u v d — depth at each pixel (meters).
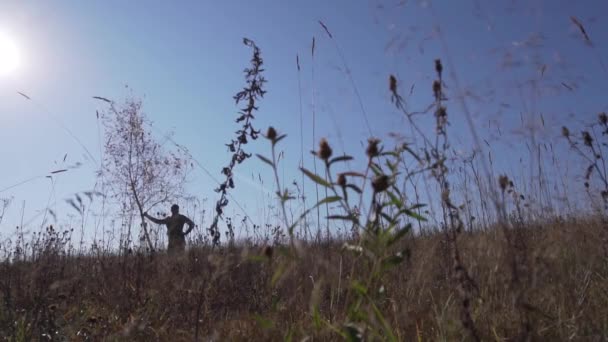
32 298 3.96
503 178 2.40
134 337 3.38
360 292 2.12
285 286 3.42
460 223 2.33
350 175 2.10
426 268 3.01
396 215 2.06
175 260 4.56
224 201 3.69
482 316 2.58
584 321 2.60
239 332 3.19
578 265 2.91
